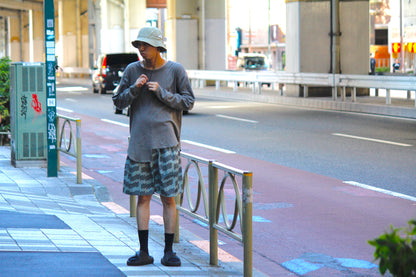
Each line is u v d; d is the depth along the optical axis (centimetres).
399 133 4569
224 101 8062
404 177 2992
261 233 2120
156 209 2525
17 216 2098
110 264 1559
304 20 7612
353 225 2184
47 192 2686
